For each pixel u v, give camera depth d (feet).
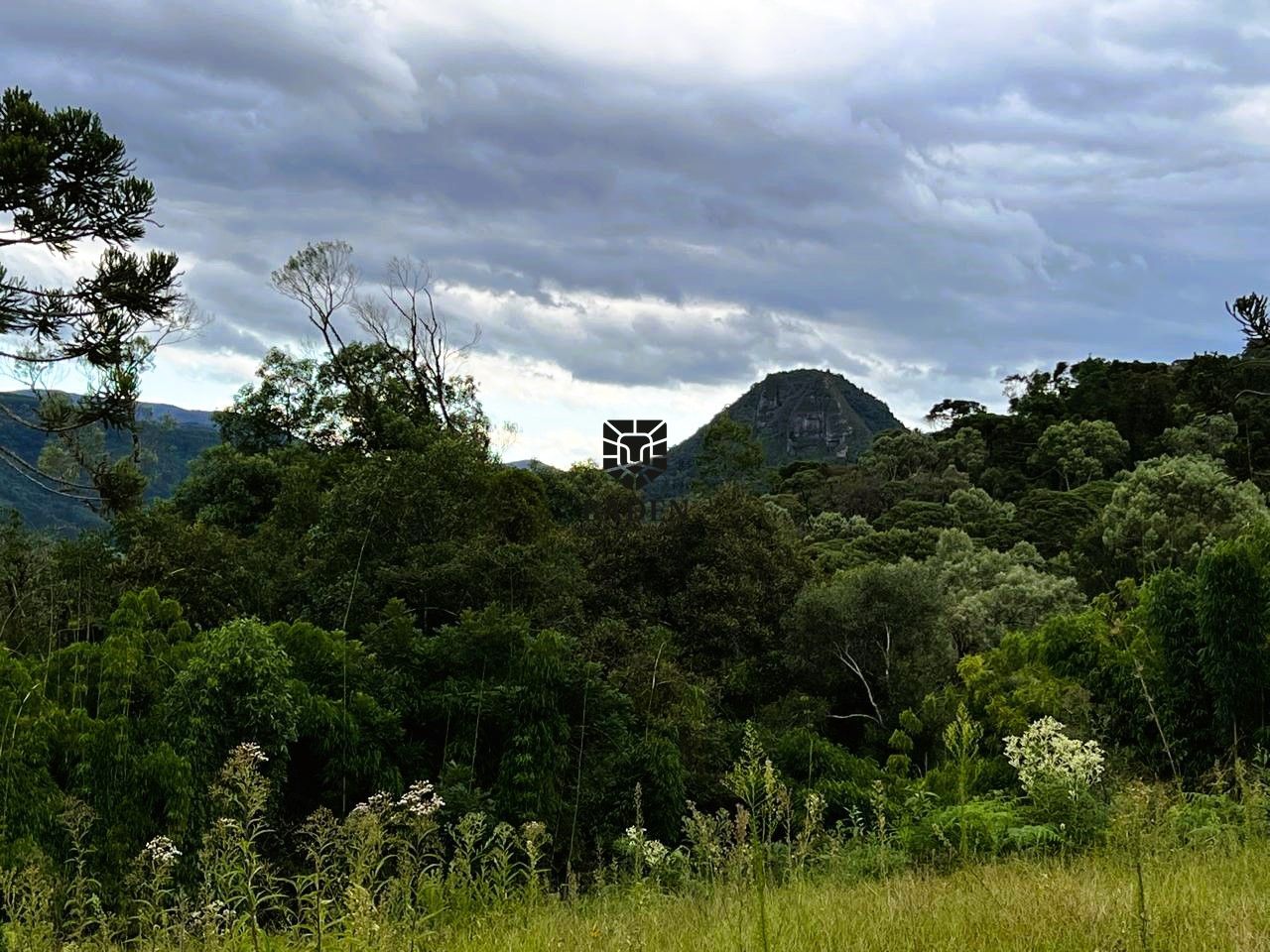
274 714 45.19
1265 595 43.29
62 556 61.77
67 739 41.93
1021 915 19.70
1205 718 45.11
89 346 63.26
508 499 94.84
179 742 43.27
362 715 52.54
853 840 35.70
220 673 44.62
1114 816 31.89
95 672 47.44
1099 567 165.89
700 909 24.18
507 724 55.93
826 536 228.02
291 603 76.07
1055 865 28.60
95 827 39.86
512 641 58.90
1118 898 20.25
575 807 52.37
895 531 191.62
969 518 230.68
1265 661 42.86
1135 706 46.88
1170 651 45.96
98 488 70.28
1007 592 130.93
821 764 66.08
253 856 19.62
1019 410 356.18
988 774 48.29
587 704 58.49
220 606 70.79
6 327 60.59
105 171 61.82
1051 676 55.88
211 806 41.65
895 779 64.75
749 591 96.02
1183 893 21.12
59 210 61.62
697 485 237.45
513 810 52.11
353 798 49.93
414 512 79.46
